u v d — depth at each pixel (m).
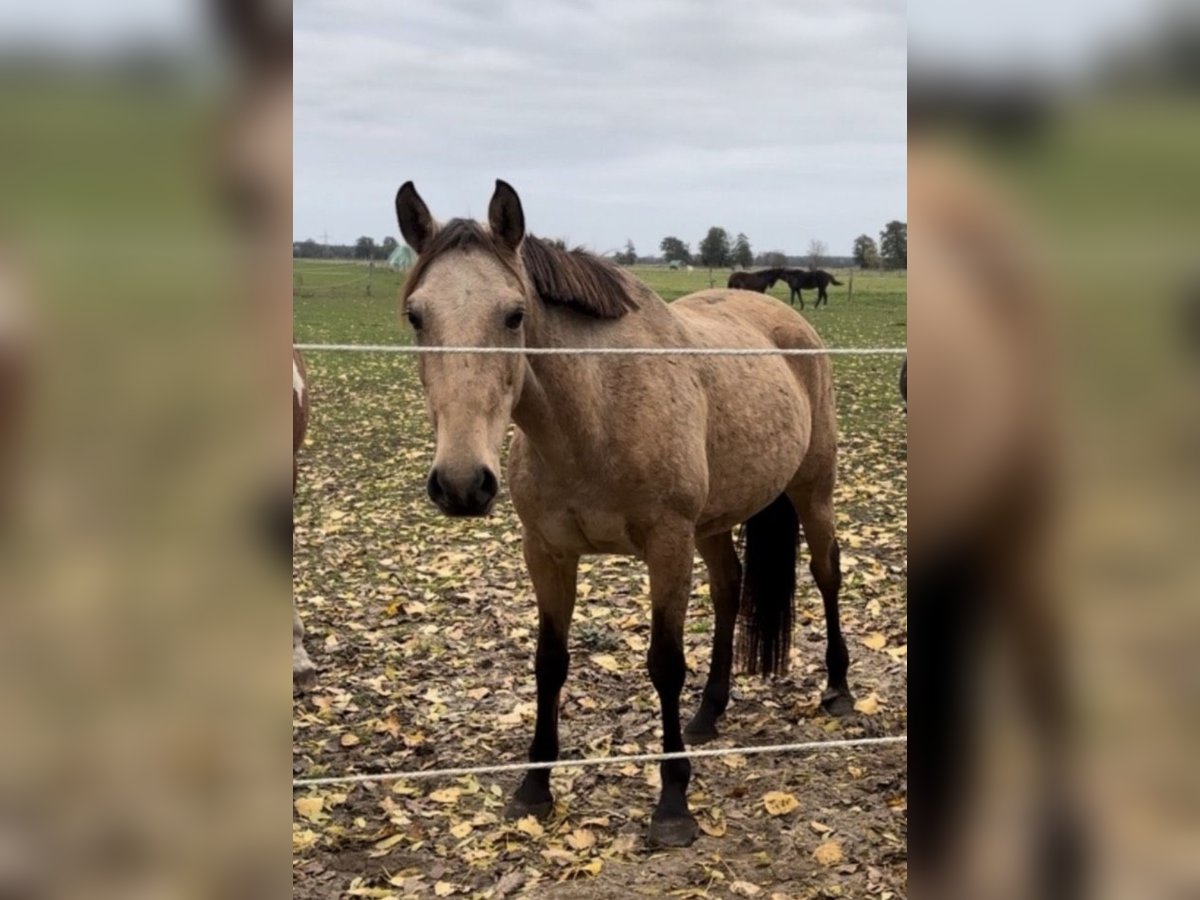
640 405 3.37
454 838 3.43
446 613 5.72
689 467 3.43
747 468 3.90
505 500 8.22
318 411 13.45
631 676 4.77
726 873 3.19
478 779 3.85
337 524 7.62
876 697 4.43
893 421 11.59
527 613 5.66
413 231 3.12
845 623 5.39
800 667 4.91
